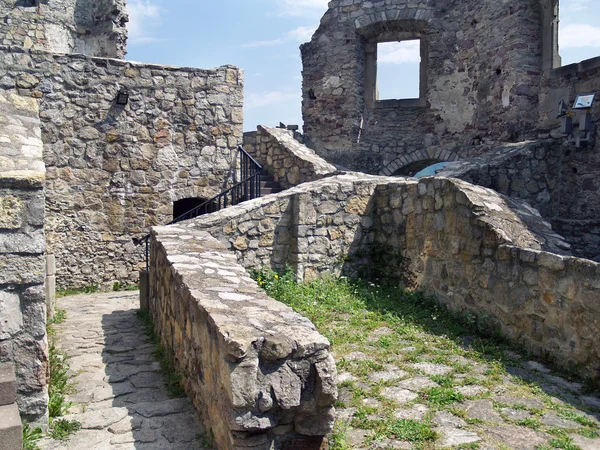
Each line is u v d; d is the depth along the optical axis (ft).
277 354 8.34
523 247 16.29
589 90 28.02
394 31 43.16
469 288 17.94
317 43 44.27
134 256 30.71
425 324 17.62
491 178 25.43
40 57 28.19
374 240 23.40
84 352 16.92
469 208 18.06
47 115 28.43
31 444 10.01
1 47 27.48
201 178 32.24
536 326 15.06
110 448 9.98
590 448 9.86
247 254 21.15
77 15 43.09
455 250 18.72
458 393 12.09
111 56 42.42
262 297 11.57
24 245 10.55
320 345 8.55
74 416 11.48
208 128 32.32
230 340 8.23
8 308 10.53
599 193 26.13
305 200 21.79
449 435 10.35
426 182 20.48
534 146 26.89
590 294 13.28
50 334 18.81
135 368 15.31
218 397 9.32
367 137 43.75
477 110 37.96
